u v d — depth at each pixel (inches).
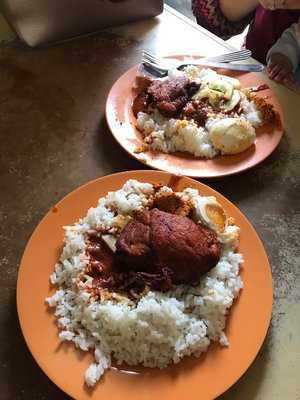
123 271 27.7
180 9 66.1
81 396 23.4
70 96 39.8
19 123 37.6
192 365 25.0
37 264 27.8
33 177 34.2
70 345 25.0
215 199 30.4
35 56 42.8
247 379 26.1
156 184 31.1
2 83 40.4
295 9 46.8
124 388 23.9
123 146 34.6
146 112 37.2
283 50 45.2
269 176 35.2
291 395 25.8
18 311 25.8
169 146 35.0
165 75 39.8
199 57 42.0
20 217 32.0
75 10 42.3
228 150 34.6
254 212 33.3
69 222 29.8
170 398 23.7
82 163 35.3
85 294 25.9
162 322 25.1
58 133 37.1
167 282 26.5
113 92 38.0
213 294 26.2
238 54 42.6
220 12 52.1
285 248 31.6
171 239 26.3
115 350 25.2
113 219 29.0
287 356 27.2
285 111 39.5
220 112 37.3
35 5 40.4
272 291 27.7
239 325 26.5
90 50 43.7
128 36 45.3
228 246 28.9
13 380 25.3
